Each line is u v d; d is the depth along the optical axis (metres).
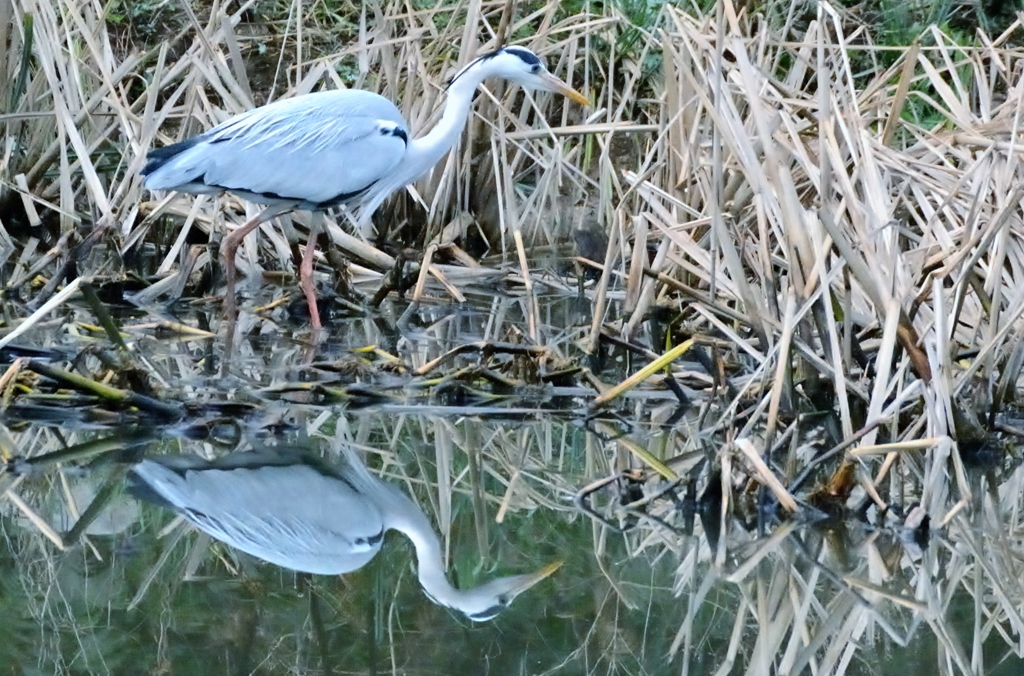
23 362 10.03
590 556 8.46
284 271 15.15
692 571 8.26
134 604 7.78
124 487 9.25
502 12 17.11
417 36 16.00
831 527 8.62
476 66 14.23
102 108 16.36
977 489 9.43
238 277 14.96
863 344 11.24
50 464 9.49
